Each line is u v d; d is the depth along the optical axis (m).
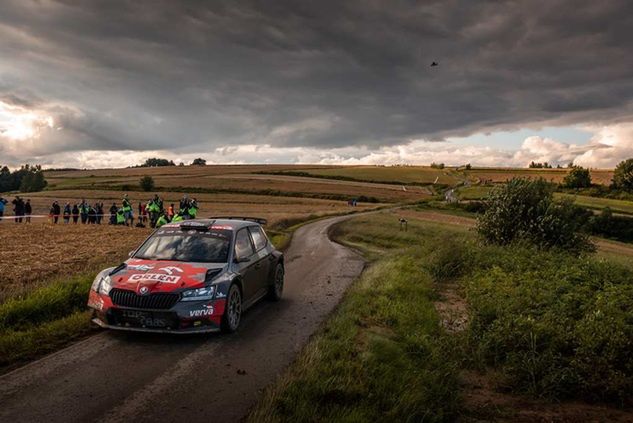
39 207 62.16
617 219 64.38
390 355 5.95
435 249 15.27
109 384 5.21
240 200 85.31
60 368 5.63
